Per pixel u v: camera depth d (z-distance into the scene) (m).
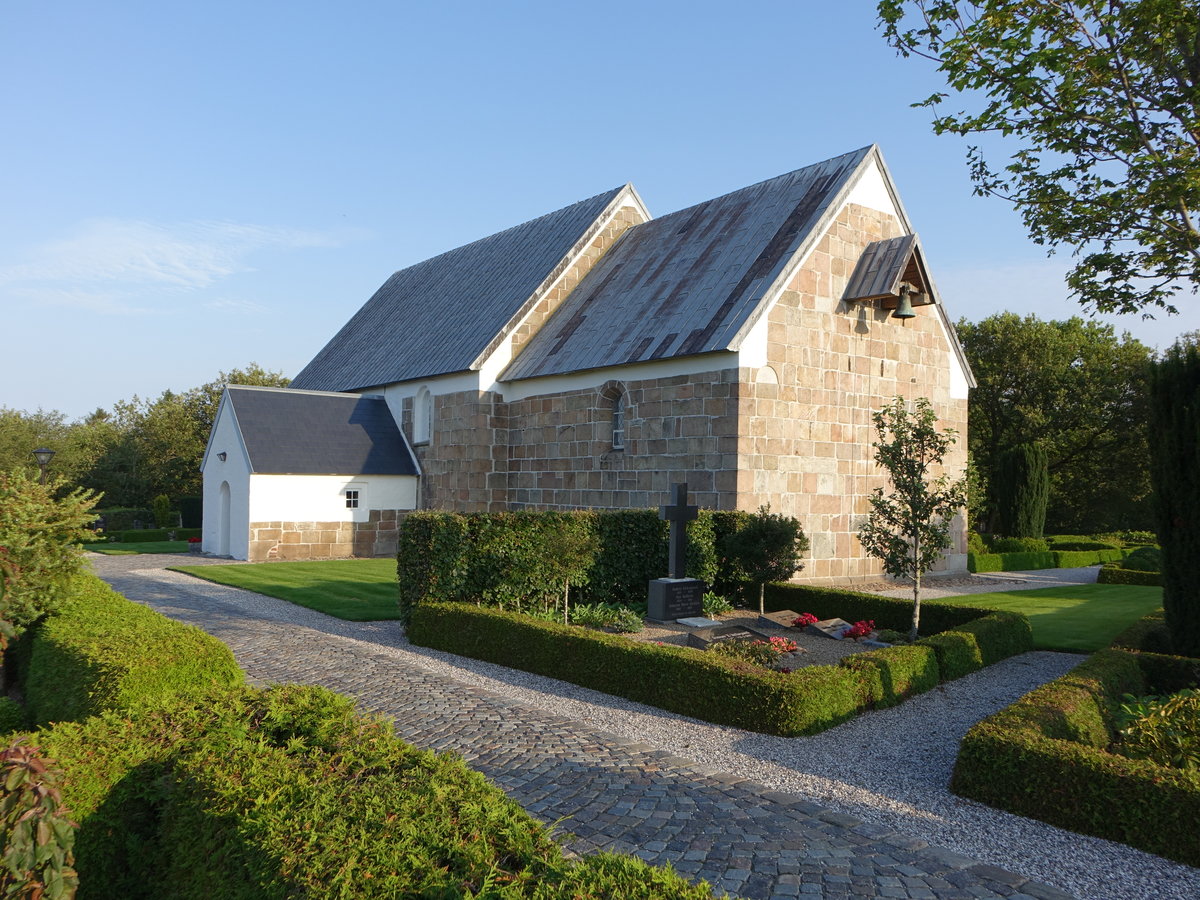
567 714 9.33
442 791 4.20
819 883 5.08
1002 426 45.03
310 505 27.19
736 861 5.36
